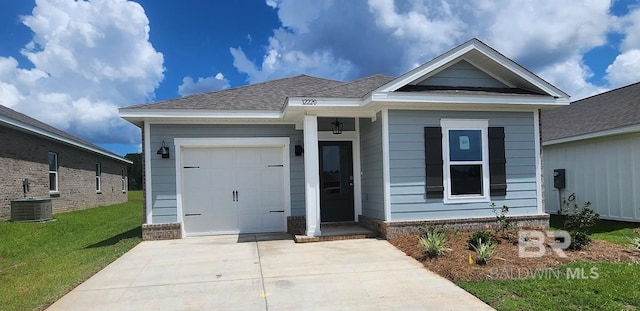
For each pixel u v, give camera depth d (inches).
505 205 320.5
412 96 295.9
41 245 358.9
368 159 350.9
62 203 614.5
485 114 326.0
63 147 621.0
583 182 438.9
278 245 297.3
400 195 307.6
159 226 339.3
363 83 361.4
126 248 301.9
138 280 208.7
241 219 364.2
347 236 310.0
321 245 291.3
